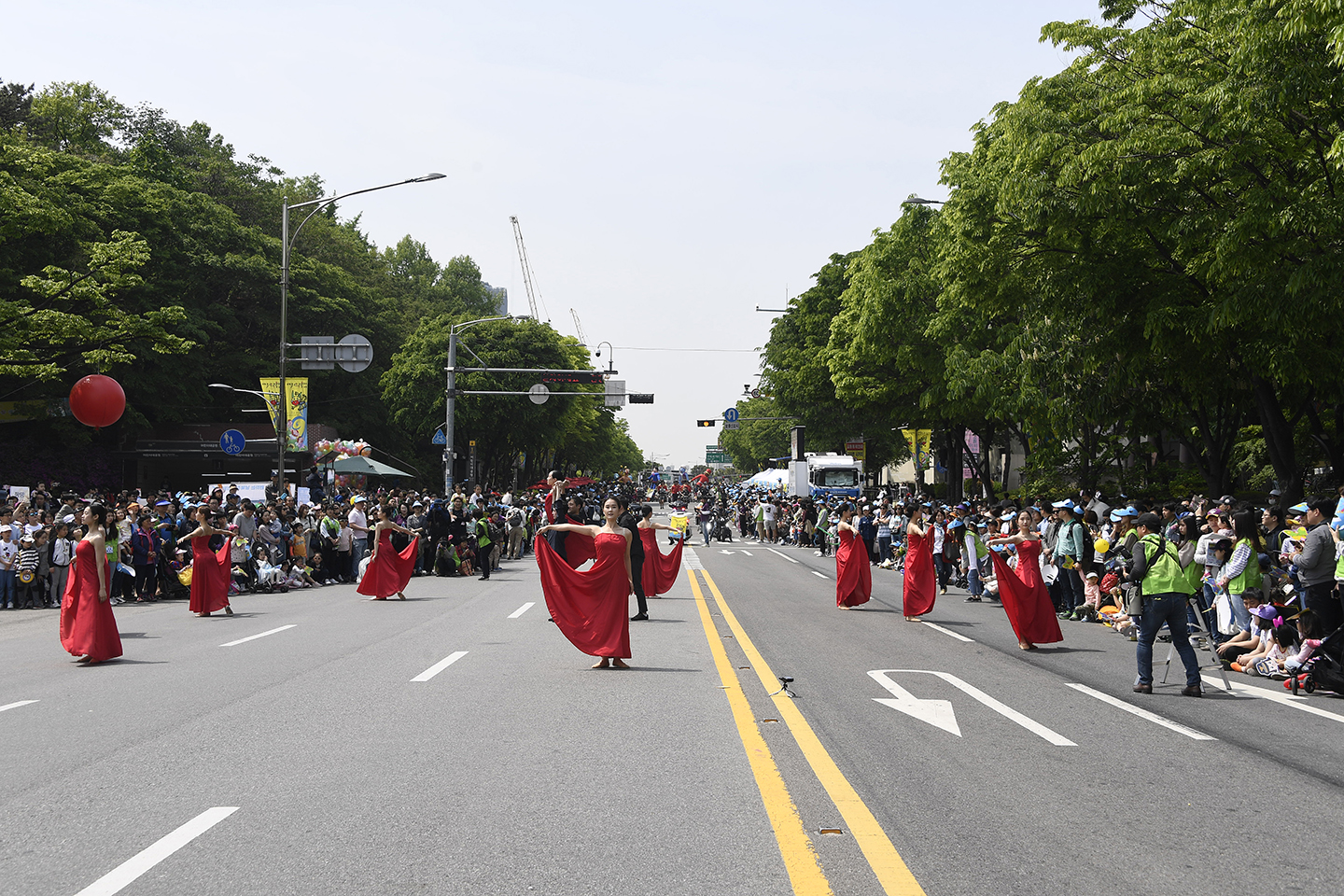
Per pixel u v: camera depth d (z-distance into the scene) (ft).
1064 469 109.19
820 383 182.80
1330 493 72.59
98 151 168.45
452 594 72.23
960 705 31.86
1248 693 35.47
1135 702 33.14
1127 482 105.81
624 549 38.32
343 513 89.25
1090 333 71.46
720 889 15.85
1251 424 101.60
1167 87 56.75
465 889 15.83
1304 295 51.37
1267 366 58.03
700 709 30.25
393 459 210.38
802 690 33.99
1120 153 57.57
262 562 75.36
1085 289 65.41
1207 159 53.98
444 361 199.21
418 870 16.69
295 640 46.65
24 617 59.57
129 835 18.51
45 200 111.14
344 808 20.16
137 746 25.57
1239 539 42.50
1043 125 63.31
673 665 39.27
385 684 34.63
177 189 180.86
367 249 293.02
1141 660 35.14
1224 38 54.90
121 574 65.82
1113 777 23.25
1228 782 22.95
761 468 429.79
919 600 56.39
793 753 24.90
